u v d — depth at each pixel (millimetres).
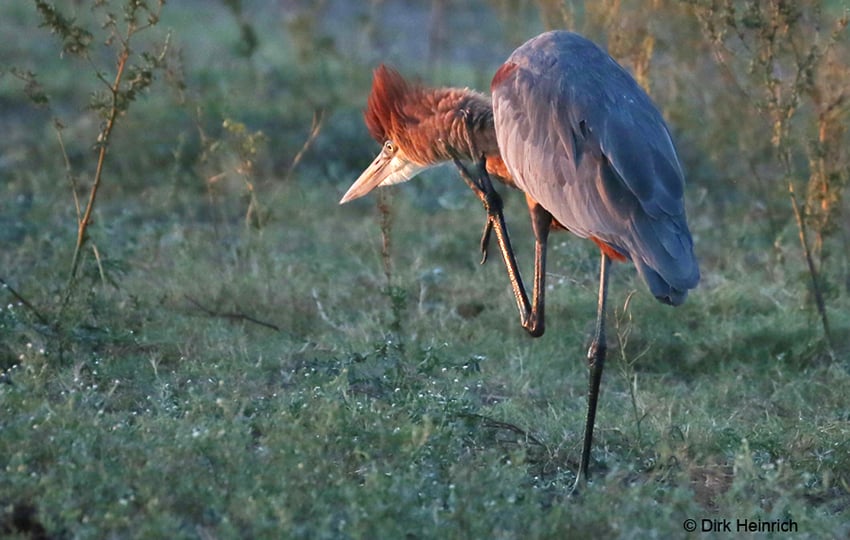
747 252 15148
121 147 17719
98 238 14008
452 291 13484
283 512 7148
